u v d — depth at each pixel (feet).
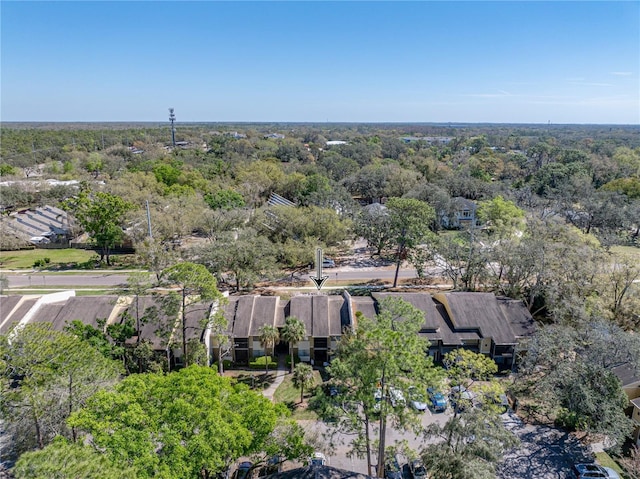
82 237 278.67
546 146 508.12
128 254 253.24
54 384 79.92
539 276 161.68
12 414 79.97
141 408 69.21
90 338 120.06
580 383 101.14
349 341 94.84
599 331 113.70
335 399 84.79
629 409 110.22
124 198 280.72
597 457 101.55
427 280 206.80
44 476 50.70
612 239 218.18
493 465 80.53
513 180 432.25
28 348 81.35
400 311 101.35
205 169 424.05
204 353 127.44
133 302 147.95
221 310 132.98
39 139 629.10
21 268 226.99
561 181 361.51
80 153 518.37
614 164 412.77
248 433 70.54
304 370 116.98
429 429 86.43
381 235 225.97
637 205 285.43
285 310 151.64
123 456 60.23
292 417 114.93
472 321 143.33
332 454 100.22
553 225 198.90
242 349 140.15
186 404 68.44
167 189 324.39
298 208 261.85
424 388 76.74
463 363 92.73
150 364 123.44
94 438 63.26
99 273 218.18
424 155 546.67
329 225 230.89
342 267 228.22
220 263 182.39
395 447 86.79
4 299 141.59
